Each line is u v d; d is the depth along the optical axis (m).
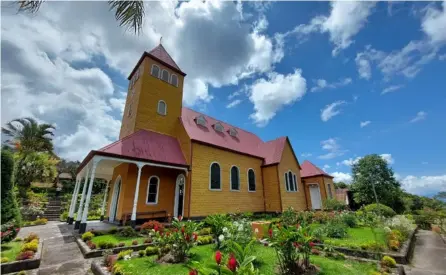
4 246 7.89
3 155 10.52
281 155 20.81
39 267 6.14
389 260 6.00
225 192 16.16
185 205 13.83
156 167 14.54
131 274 5.05
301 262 5.45
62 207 22.89
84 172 14.51
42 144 29.27
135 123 14.62
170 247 6.46
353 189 28.69
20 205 19.64
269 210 19.14
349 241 8.50
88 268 6.07
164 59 18.11
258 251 7.02
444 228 12.27
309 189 24.45
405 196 27.11
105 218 16.95
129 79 19.22
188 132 15.72
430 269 5.98
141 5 4.15
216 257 2.90
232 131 20.92
